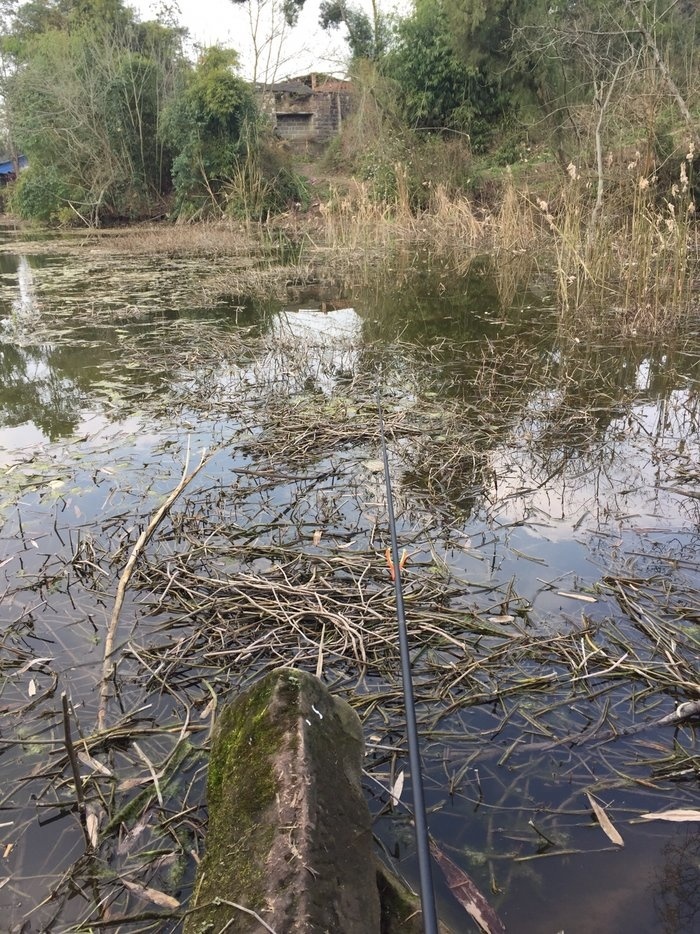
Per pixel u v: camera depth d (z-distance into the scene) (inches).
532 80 489.1
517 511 126.9
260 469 145.4
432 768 73.4
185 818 67.5
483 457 147.6
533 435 160.9
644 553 112.0
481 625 95.8
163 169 812.6
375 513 126.7
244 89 683.4
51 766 74.3
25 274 432.1
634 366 213.3
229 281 378.9
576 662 87.5
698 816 66.1
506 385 196.2
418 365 218.5
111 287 377.1
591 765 73.4
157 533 122.3
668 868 61.9
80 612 101.7
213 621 97.0
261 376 209.8
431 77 597.9
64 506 132.6
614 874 61.4
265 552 113.7
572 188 329.7
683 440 156.9
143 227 728.3
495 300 318.0
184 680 86.8
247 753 60.6
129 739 78.6
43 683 87.9
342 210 526.9
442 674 86.9
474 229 480.1
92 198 781.3
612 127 394.6
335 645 91.0
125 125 784.3
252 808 55.1
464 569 109.3
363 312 304.5
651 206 301.6
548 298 315.0
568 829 66.0
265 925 45.8
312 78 1079.0
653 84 296.8
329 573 107.8
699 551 112.0
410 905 54.5
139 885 61.2
